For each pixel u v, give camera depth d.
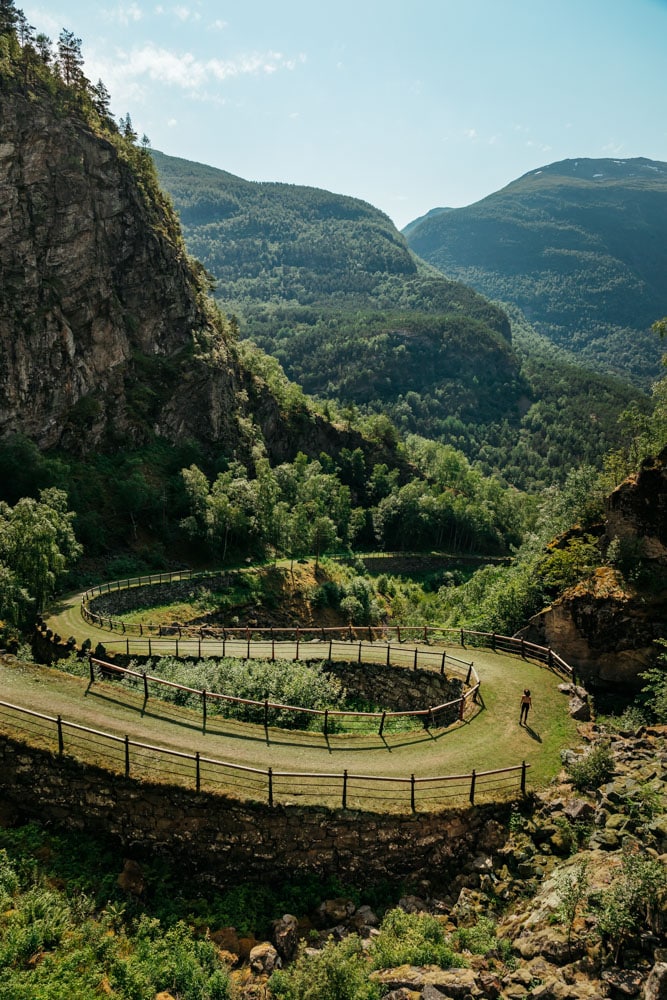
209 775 18.77
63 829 18.06
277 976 14.21
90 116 97.81
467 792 19.72
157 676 29.72
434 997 13.12
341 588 78.69
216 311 129.50
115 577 65.62
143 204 103.69
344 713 23.47
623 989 12.69
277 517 91.12
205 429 103.38
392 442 152.88
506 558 122.00
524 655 34.06
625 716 26.50
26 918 14.95
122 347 92.81
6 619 37.53
